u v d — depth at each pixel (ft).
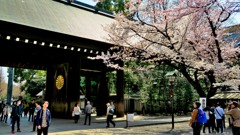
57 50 67.26
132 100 101.04
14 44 60.23
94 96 104.58
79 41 63.31
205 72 51.29
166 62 54.95
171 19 42.22
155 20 50.11
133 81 105.91
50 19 64.28
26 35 54.24
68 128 47.78
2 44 58.54
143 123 58.44
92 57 68.90
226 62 52.11
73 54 68.59
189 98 94.63
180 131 45.68
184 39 47.93
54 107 76.02
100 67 84.17
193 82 53.67
